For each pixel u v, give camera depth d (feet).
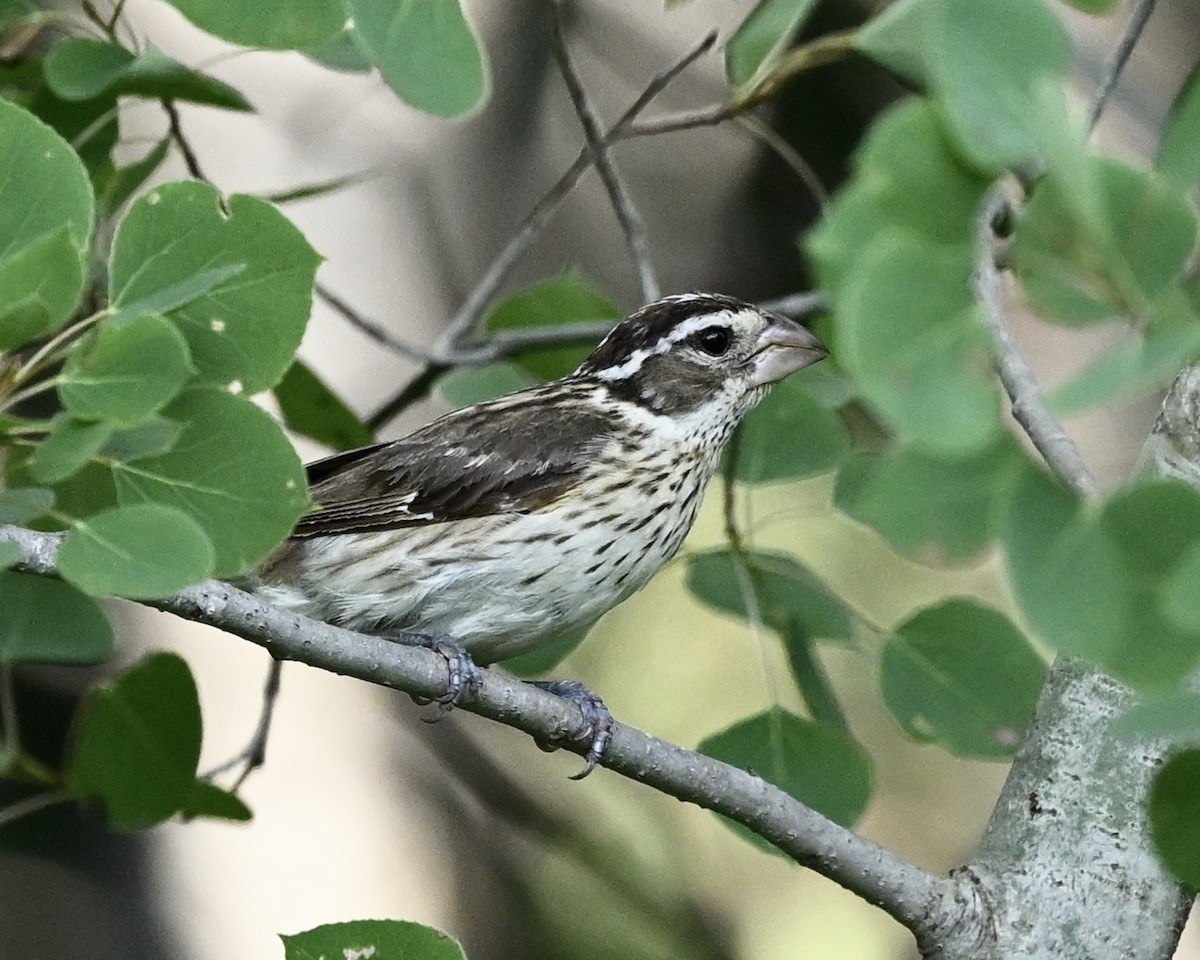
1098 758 27.09
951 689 30.83
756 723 30.71
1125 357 15.47
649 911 51.52
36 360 22.27
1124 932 26.66
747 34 29.35
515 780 52.85
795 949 51.96
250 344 23.68
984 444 15.92
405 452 34.86
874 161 16.63
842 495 32.45
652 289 37.11
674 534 35.40
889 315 15.96
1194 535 16.44
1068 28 16.01
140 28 50.88
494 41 55.06
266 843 48.96
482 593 34.01
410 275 53.67
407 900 48.96
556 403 35.86
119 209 33.58
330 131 53.57
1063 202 16.20
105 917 46.65
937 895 27.48
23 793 46.75
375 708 52.31
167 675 32.73
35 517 24.43
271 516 23.26
